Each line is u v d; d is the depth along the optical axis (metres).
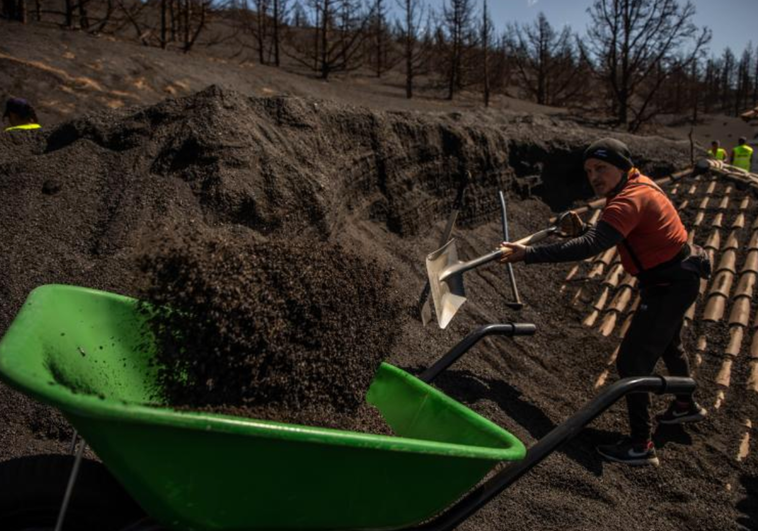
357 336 2.35
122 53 11.10
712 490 3.54
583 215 8.15
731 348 5.21
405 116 6.55
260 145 4.48
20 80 8.87
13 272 3.41
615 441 3.88
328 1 15.59
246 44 17.30
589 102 24.20
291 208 4.32
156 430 1.50
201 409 1.92
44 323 1.81
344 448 1.68
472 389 4.01
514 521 2.90
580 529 2.93
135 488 1.64
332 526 1.85
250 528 1.76
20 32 10.84
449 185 6.81
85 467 1.81
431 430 2.33
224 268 2.03
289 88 12.83
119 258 3.56
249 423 1.53
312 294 2.17
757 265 6.26
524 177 8.35
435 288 3.18
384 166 5.81
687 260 3.46
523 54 24.38
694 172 8.32
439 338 4.47
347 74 17.52
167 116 4.56
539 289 6.36
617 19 17.75
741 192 7.63
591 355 5.18
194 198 4.04
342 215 5.10
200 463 1.59
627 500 3.32
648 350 3.52
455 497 1.98
